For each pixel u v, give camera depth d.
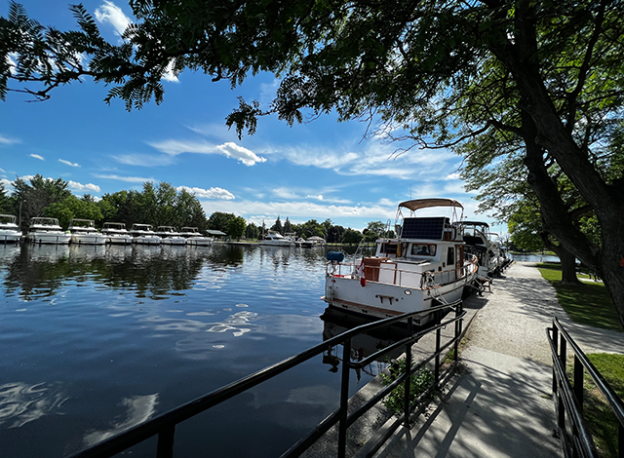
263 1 1.42
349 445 2.86
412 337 2.92
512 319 8.03
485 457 2.54
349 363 1.87
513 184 12.03
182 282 17.33
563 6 1.95
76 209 61.12
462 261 13.07
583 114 4.04
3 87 1.13
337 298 10.68
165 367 6.09
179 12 1.15
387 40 2.16
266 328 9.19
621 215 2.48
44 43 1.13
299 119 2.60
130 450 3.83
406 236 11.76
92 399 4.86
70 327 8.55
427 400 3.51
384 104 2.88
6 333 7.96
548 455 2.57
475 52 2.46
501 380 4.11
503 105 4.46
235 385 1.11
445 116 4.32
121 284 15.80
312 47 2.30
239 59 1.74
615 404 1.25
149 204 70.06
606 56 3.47
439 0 1.90
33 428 4.11
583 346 5.81
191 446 3.72
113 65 1.25
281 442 3.84
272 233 77.38
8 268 19.86
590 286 15.39
